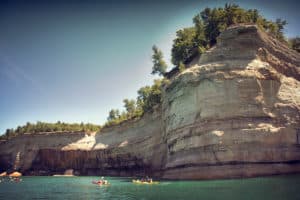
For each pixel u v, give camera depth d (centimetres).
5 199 4266
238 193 3681
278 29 8125
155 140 8025
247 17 7150
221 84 5481
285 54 6094
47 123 13800
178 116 6069
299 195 3391
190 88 5878
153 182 5794
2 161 12325
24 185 6600
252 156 5016
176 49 8056
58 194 4734
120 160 9388
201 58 6184
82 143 10944
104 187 5638
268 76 5475
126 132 9619
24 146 12044
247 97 5319
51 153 11338
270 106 5338
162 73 9969
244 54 5734
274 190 3738
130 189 4959
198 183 4816
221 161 5112
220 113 5359
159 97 8594
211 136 5278
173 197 3719
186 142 5688
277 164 5012
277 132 5119
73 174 10675
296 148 5162
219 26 7100
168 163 6206
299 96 5584
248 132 5116
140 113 9538
